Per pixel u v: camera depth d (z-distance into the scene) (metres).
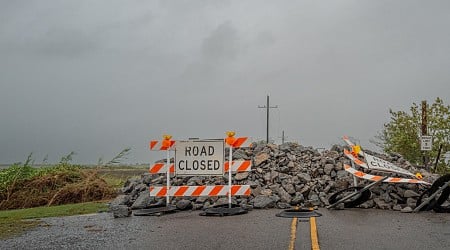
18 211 14.54
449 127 27.30
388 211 11.57
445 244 7.65
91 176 19.31
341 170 13.83
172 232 9.24
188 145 12.62
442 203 11.46
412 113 28.66
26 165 19.55
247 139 12.26
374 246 7.55
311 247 7.52
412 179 12.24
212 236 8.66
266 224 9.80
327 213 11.30
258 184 13.34
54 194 18.25
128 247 7.95
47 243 8.54
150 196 12.91
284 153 14.65
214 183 13.80
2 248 8.21
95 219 11.59
